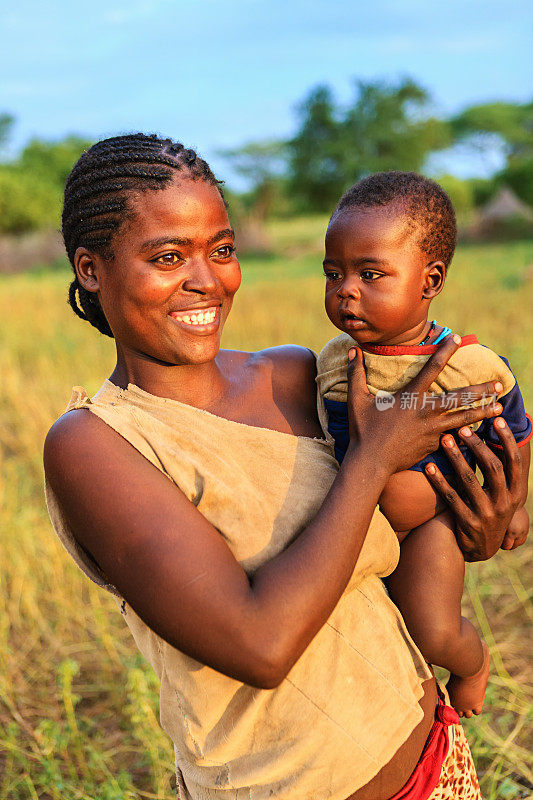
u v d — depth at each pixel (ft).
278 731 4.57
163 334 4.67
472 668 5.60
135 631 5.05
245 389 5.33
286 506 4.65
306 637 4.21
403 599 5.33
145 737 9.92
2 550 14.38
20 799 10.05
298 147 172.04
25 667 12.47
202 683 4.59
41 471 18.57
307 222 180.86
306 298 45.91
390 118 168.86
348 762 4.56
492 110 210.59
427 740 5.05
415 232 5.13
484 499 5.10
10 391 24.63
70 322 39.14
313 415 5.51
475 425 5.42
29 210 129.59
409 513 5.28
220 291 4.82
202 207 4.58
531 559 14.76
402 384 5.27
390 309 5.14
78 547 4.75
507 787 9.51
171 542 4.21
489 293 42.65
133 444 4.51
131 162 4.55
